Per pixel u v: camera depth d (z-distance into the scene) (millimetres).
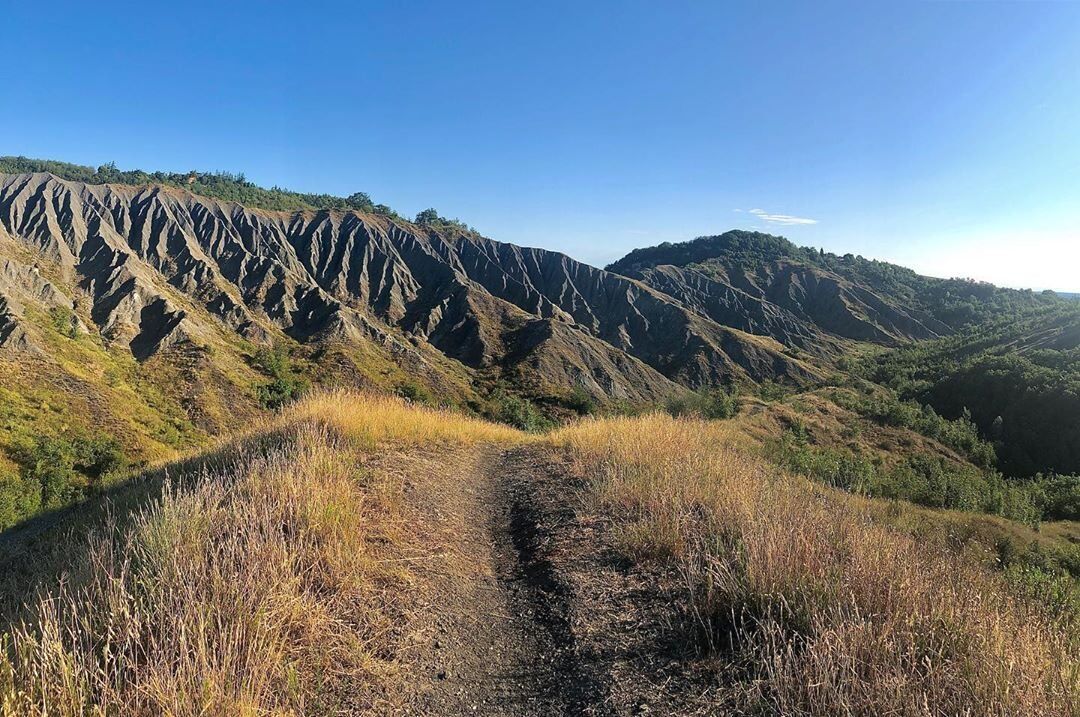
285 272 119688
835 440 48031
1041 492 29172
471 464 9586
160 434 52438
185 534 3965
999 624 3080
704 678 3090
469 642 3748
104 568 3367
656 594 4121
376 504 5750
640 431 9891
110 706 2508
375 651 3426
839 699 2508
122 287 91375
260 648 2895
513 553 5559
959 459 52281
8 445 39125
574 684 3229
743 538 4258
